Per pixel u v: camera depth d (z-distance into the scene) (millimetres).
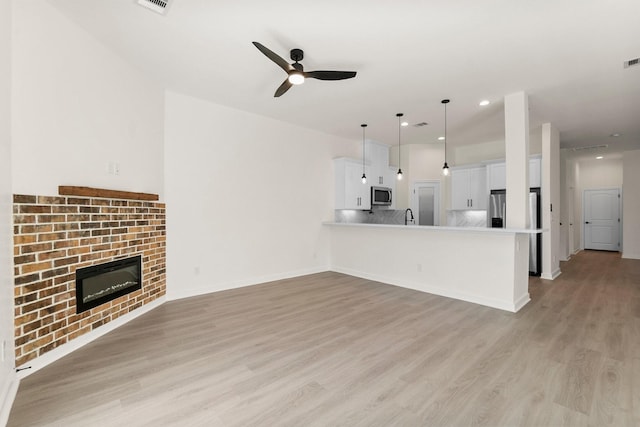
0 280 1731
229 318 3248
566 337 2758
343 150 6258
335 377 2105
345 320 3199
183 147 3969
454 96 3959
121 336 2771
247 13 2332
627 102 4121
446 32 2562
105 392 1913
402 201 7000
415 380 2068
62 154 2428
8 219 1939
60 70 2402
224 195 4391
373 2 2188
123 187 3100
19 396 1866
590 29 2484
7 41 1940
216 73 3371
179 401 1830
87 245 2635
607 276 5309
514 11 2273
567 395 1890
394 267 4793
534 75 3340
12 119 2055
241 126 4570
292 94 3930
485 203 6160
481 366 2250
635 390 1933
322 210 5840
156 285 3600
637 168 7129
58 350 2352
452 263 4074
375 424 1643
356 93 3875
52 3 2266
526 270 3926
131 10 2324
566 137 6039
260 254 4848
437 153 6867
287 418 1687
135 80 3268
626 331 2887
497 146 6504
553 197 5285
